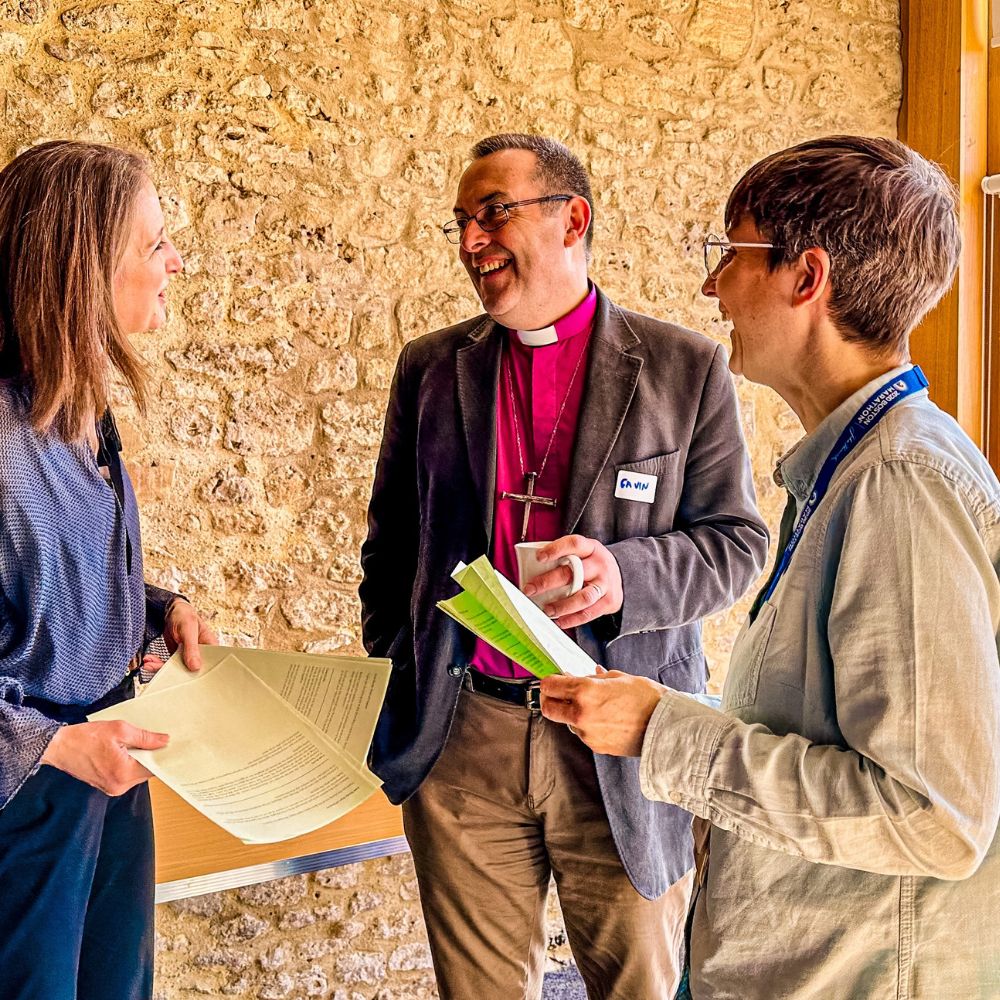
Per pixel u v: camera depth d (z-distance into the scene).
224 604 2.85
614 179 3.35
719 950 1.21
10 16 2.51
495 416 2.00
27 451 1.52
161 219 1.73
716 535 1.98
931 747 1.02
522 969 2.08
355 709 1.59
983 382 3.81
